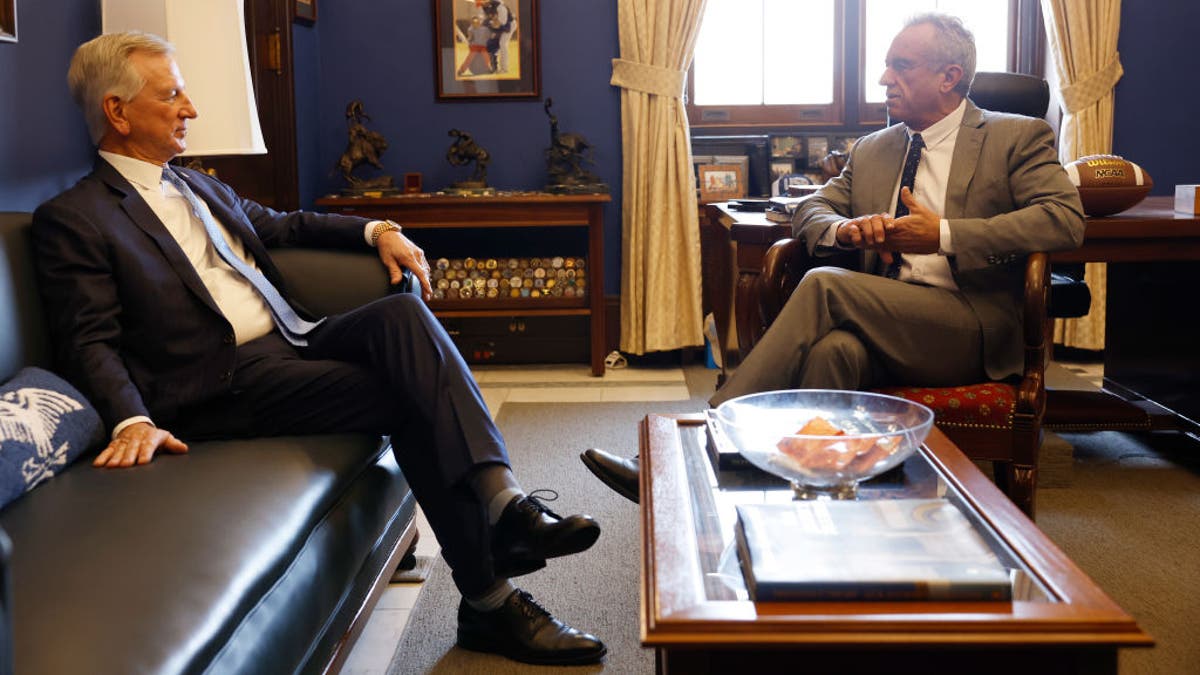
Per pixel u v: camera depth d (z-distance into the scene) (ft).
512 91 16.94
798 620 3.66
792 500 5.08
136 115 7.54
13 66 8.31
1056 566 4.09
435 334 7.14
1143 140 16.62
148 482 5.86
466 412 6.86
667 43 16.38
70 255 6.84
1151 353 12.20
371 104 17.02
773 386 8.23
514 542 6.63
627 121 16.72
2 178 8.14
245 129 9.43
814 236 9.07
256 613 4.95
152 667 4.03
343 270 8.64
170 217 7.79
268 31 14.69
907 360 8.43
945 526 4.27
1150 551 8.98
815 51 17.43
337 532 6.19
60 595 4.37
